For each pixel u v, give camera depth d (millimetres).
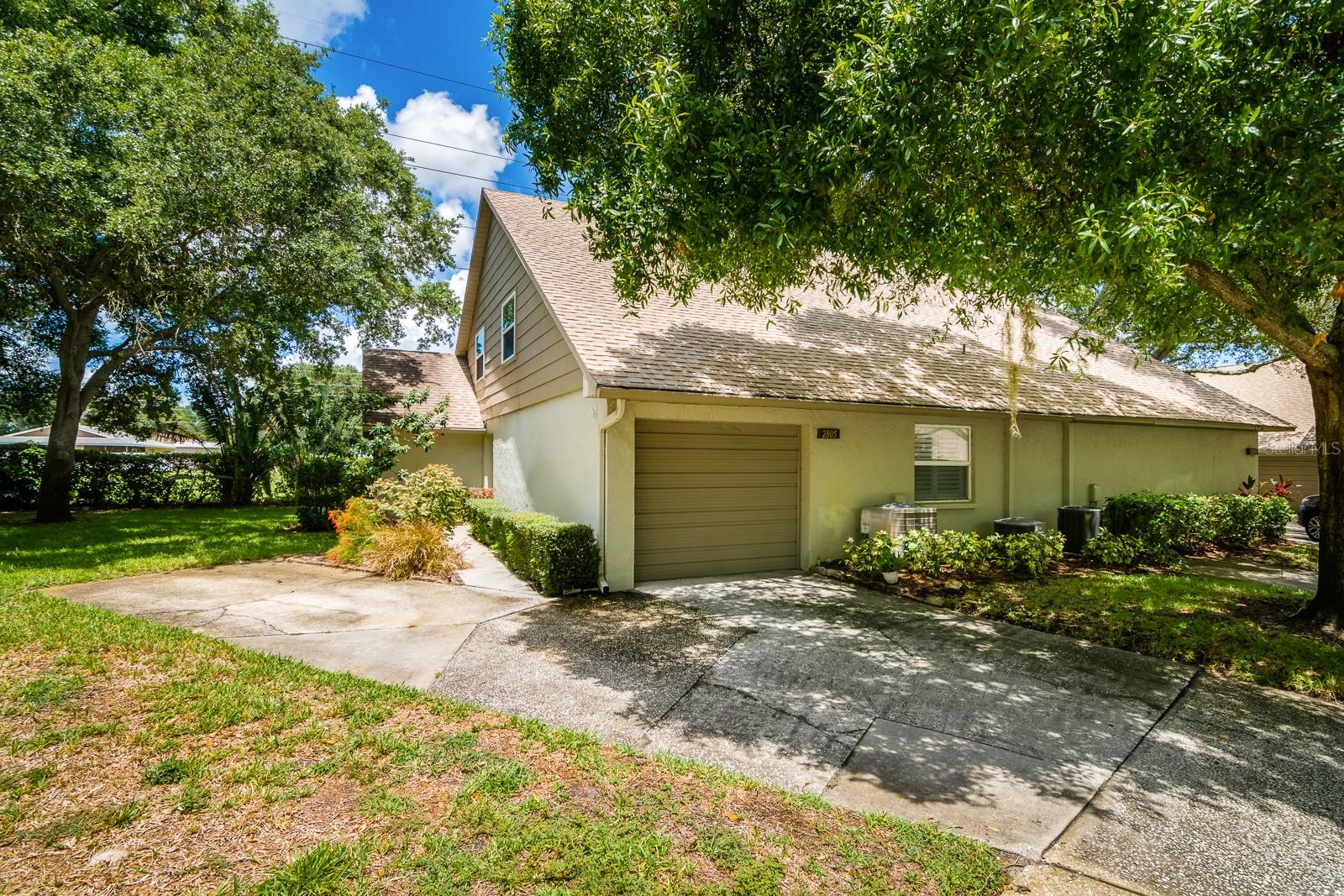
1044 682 4664
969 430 9906
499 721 3676
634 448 7426
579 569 7086
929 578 7906
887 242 4664
